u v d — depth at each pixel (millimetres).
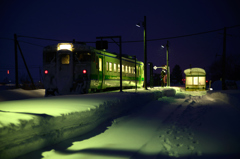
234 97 10969
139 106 12289
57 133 5496
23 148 4469
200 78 36656
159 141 5664
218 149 4828
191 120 8117
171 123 7848
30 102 8781
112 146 5375
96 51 16953
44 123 5137
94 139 6105
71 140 5875
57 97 11266
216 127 6797
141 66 27938
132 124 8039
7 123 4289
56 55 16219
